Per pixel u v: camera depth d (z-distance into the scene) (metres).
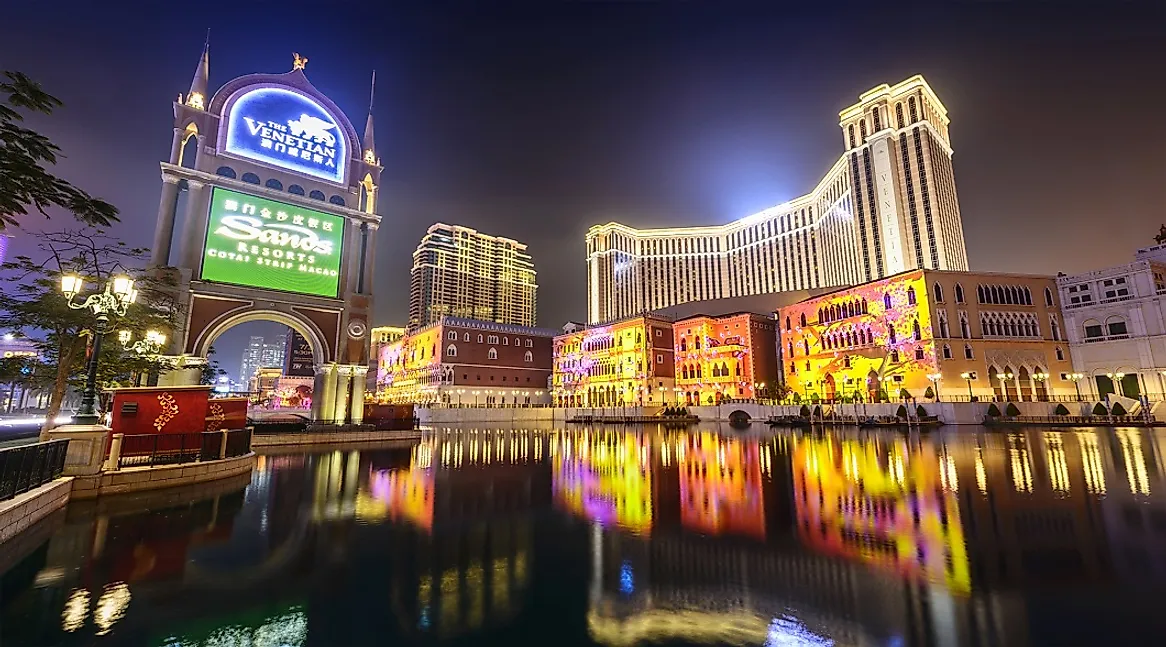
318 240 40.84
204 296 35.66
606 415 71.25
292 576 8.04
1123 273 52.97
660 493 15.13
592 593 7.30
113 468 15.38
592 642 5.80
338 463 23.62
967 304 54.31
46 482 12.53
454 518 12.02
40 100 12.10
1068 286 56.47
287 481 17.91
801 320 67.44
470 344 83.94
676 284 177.12
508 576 8.02
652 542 9.85
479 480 18.08
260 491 15.80
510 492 15.55
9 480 10.26
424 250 173.25
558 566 8.48
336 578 7.94
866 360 58.84
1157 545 9.05
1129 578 7.48
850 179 126.94
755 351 71.31
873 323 58.72
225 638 5.93
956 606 6.63
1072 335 55.50
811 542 9.66
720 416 64.62
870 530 10.45
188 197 36.44
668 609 6.72
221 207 37.12
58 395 21.91
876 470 19.05
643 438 39.31
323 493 15.50
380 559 8.88
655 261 182.38
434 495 15.08
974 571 7.93
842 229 133.12
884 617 6.34
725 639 5.84
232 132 38.97
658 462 23.11
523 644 5.76
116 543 9.83
